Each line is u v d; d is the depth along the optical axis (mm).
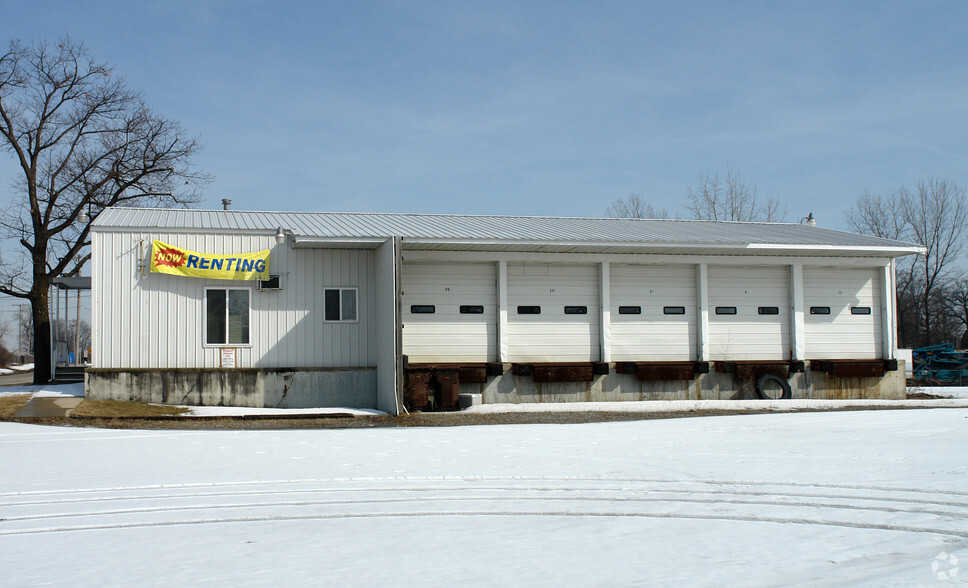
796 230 25547
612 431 13547
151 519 6809
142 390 18203
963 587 4746
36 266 27812
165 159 31203
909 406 19812
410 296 20375
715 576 4977
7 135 27719
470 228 21500
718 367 21984
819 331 23016
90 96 29562
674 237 21453
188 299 18734
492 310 20844
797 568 5160
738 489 7984
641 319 21859
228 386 18703
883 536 6035
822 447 11141
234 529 6434
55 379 27656
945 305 59344
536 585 4789
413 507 7258
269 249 19281
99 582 4949
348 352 19562
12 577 5070
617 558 5422
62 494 7879
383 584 4832
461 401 19594
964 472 8859
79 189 29906
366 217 23297
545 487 8180
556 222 24859
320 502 7496
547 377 20531
